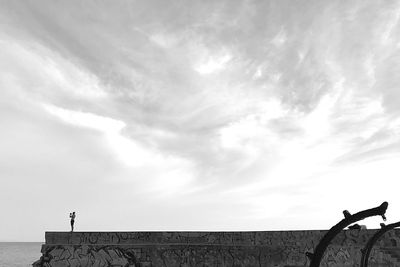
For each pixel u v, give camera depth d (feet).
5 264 253.65
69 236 39.45
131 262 39.47
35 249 582.35
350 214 11.70
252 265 41.91
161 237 41.47
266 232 43.52
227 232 42.98
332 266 43.47
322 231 44.42
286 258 42.68
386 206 11.11
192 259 41.01
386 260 45.55
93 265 38.70
